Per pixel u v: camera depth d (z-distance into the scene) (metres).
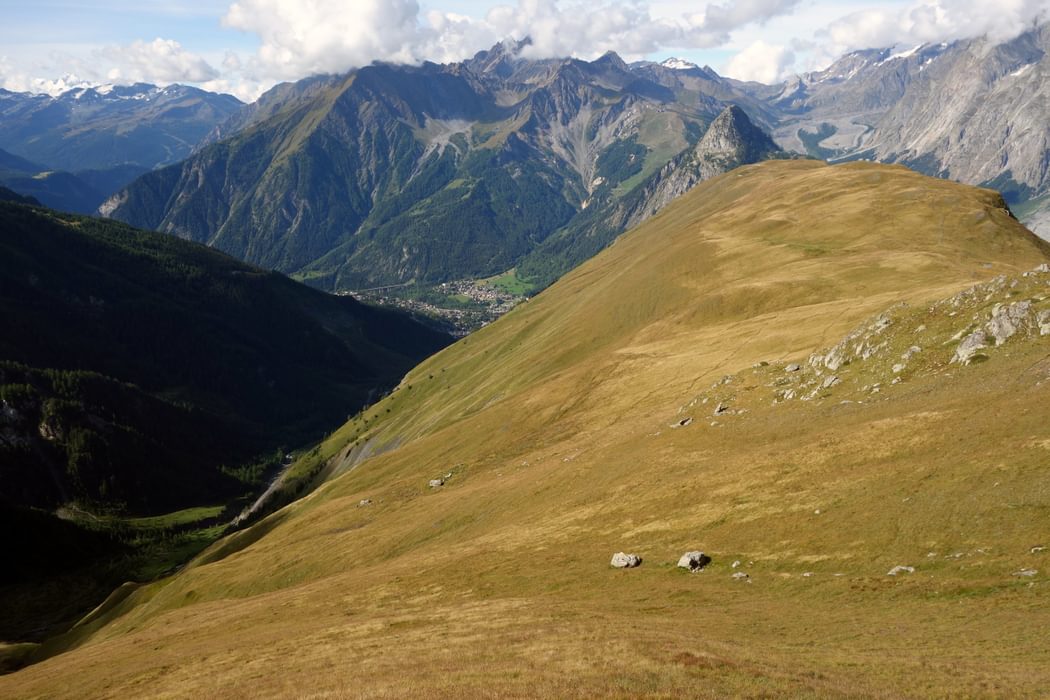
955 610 40.09
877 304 130.50
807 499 60.38
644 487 79.69
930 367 76.81
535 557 71.62
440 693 37.19
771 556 54.84
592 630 45.59
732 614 46.81
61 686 75.19
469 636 50.28
